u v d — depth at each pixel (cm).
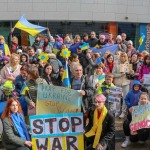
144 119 641
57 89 602
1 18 1902
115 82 913
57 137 596
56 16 1922
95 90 750
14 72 793
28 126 621
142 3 2003
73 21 1950
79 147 597
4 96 695
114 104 766
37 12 1909
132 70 925
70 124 598
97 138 590
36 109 600
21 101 653
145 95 661
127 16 1988
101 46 1152
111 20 1969
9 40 1329
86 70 975
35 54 1035
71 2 1919
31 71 653
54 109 603
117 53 1015
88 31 1977
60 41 1272
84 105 664
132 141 707
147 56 878
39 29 1310
